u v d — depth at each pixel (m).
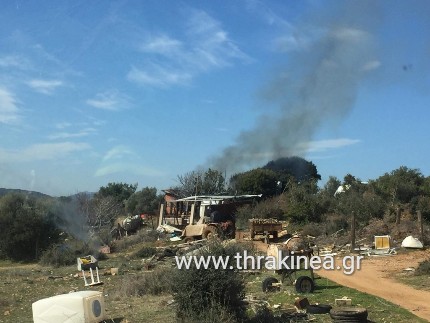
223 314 12.39
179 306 12.95
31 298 22.22
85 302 14.35
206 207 38.88
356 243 30.89
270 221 35.53
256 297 16.16
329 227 36.16
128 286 20.45
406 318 13.54
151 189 67.62
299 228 38.53
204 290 12.70
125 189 82.06
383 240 28.55
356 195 40.19
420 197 38.03
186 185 57.03
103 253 39.50
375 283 19.31
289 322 13.34
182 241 38.19
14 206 44.47
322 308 14.15
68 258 37.31
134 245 42.78
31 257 43.06
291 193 44.88
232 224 37.25
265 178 56.22
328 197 43.00
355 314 12.66
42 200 47.69
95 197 60.09
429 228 31.30
